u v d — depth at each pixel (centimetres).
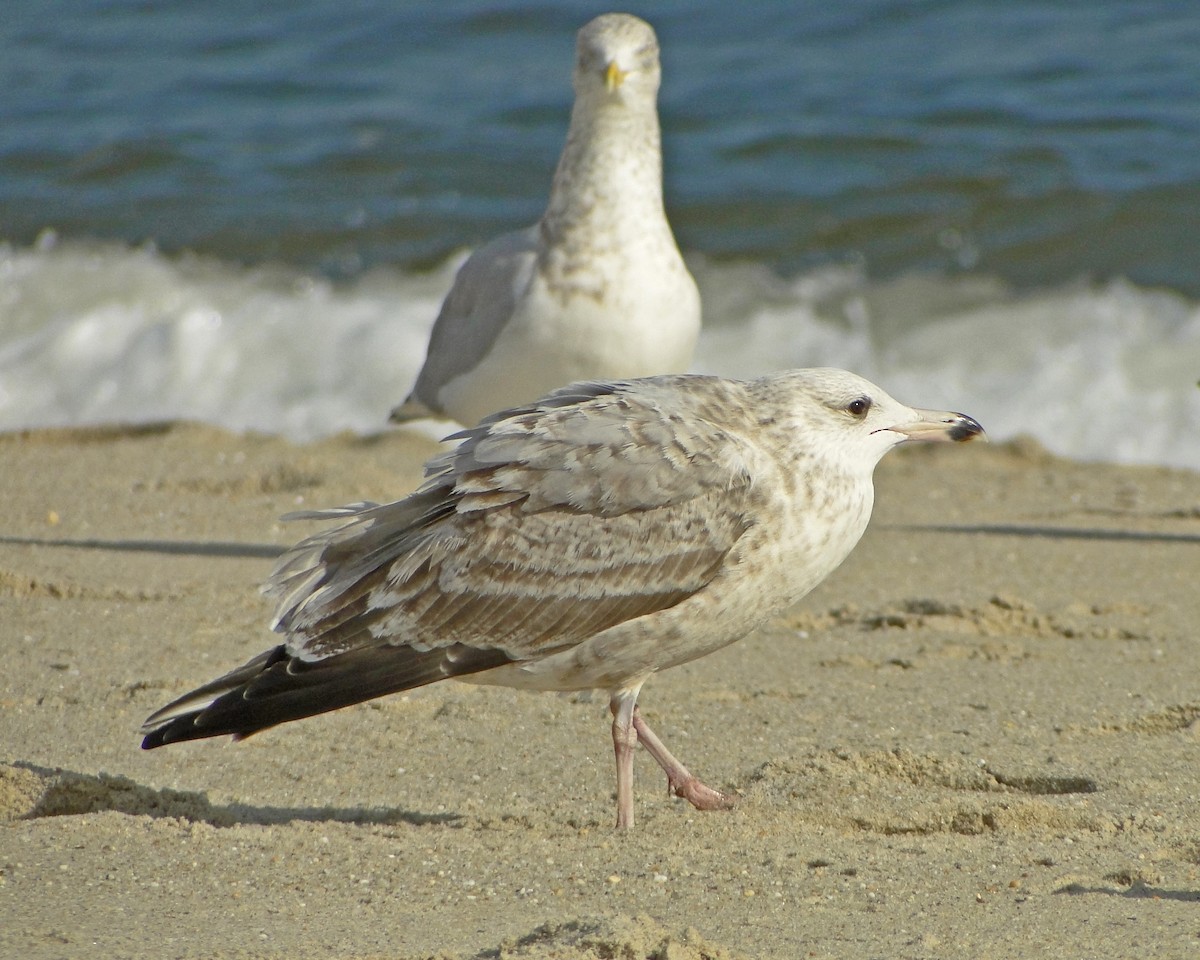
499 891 780
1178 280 2391
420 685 840
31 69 3266
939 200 2606
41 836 843
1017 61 3016
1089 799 908
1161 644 1208
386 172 2834
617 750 877
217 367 2292
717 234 2561
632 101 1226
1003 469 1867
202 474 1734
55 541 1479
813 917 747
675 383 901
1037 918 739
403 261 2577
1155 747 995
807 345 2278
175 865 809
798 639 1226
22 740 998
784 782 933
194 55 3325
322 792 930
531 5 3409
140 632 1210
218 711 810
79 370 2322
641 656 859
